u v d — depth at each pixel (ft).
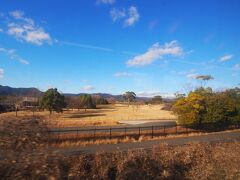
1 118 23.11
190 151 66.64
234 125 148.05
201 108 133.39
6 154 22.36
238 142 86.79
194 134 114.01
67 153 47.19
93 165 47.37
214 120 135.13
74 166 42.01
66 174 35.53
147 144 80.94
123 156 53.36
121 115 244.22
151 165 54.75
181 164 60.49
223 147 77.00
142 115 247.09
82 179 42.19
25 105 220.84
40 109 221.87
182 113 134.72
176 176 55.72
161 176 53.52
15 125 22.91
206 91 151.53
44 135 24.25
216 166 61.98
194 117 130.52
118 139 88.17
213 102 138.31
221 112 137.90
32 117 24.53
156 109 362.53
